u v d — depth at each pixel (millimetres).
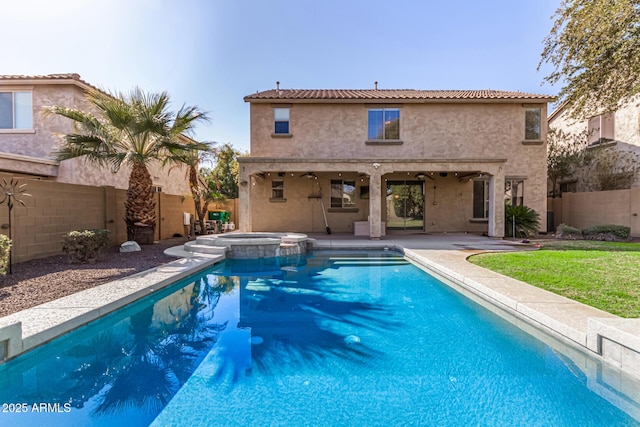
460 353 3900
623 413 2795
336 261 9945
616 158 15148
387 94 16594
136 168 11094
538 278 6027
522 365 3615
